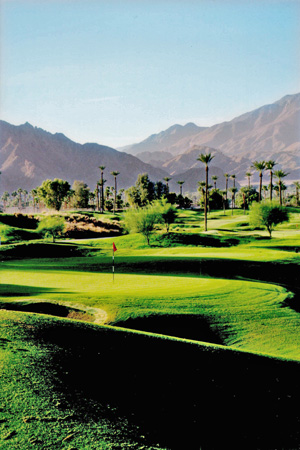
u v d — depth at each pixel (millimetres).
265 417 7301
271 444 6434
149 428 6102
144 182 167250
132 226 57594
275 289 21922
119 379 7625
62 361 7883
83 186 196375
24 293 19594
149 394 7254
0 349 7785
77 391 6738
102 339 9891
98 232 83875
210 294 19969
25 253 49188
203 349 10531
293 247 48500
